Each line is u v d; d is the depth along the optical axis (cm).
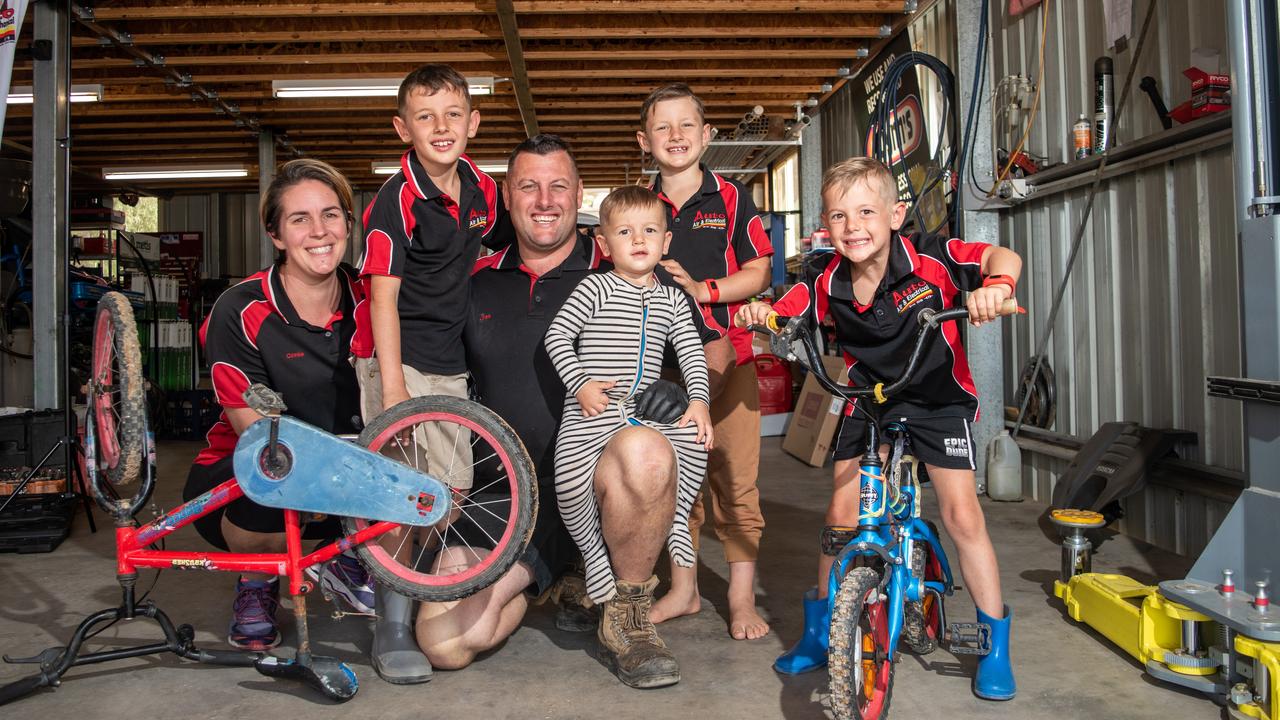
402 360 246
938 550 216
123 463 208
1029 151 445
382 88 735
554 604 295
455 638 227
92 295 668
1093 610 254
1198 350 328
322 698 216
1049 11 424
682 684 221
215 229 1377
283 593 312
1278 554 204
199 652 225
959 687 217
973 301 177
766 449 636
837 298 222
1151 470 340
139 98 778
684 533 229
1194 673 211
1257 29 217
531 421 244
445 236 242
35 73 486
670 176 273
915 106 579
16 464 407
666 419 218
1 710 211
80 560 362
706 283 250
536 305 246
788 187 940
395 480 199
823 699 210
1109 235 381
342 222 228
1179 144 326
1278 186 216
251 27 628
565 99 806
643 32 617
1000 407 461
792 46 660
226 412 237
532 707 209
